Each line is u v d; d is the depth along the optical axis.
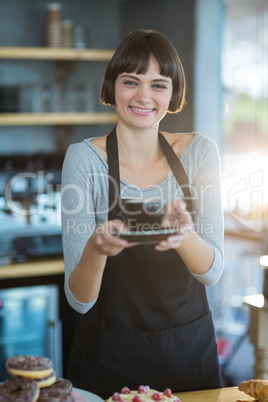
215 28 4.05
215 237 1.81
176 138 1.93
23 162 4.16
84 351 1.84
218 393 1.62
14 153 4.27
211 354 1.87
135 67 1.67
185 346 1.82
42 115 4.06
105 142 1.86
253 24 5.16
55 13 4.14
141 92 1.68
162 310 1.81
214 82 4.11
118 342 1.80
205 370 1.85
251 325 3.02
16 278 3.84
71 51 4.14
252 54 5.23
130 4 4.47
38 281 3.90
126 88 1.71
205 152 1.87
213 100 4.13
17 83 4.36
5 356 3.79
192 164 1.87
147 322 1.80
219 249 1.80
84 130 4.59
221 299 5.15
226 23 5.34
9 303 3.77
